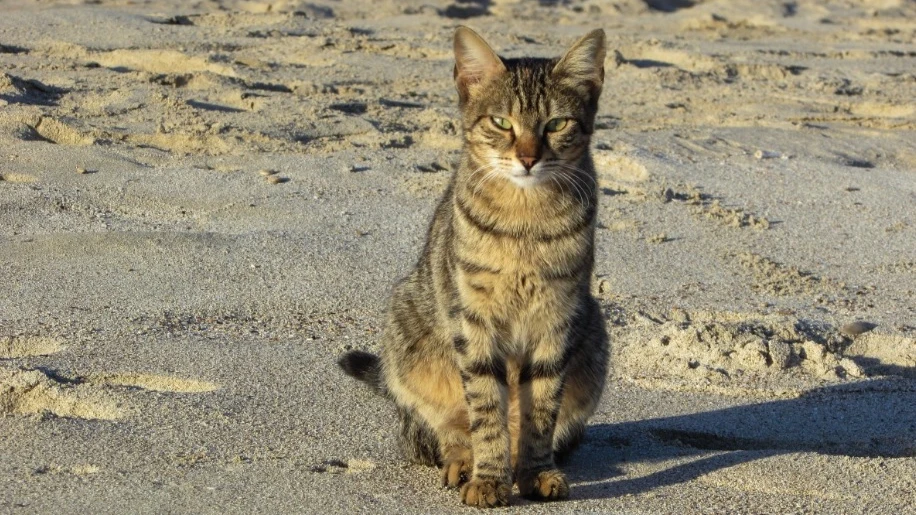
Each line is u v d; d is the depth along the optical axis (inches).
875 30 2333.9
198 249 844.6
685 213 982.4
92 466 501.4
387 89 1472.7
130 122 1166.3
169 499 464.1
